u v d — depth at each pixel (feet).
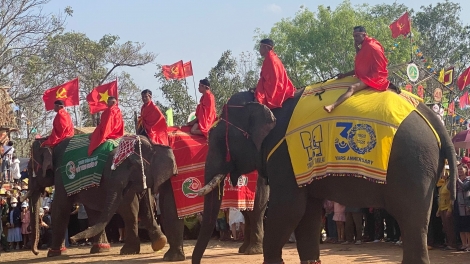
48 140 38.88
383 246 38.27
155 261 33.27
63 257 37.29
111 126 36.27
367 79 21.30
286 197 21.61
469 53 141.38
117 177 33.53
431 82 77.41
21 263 35.24
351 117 20.42
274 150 21.98
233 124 23.70
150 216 38.11
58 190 37.83
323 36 112.57
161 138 34.30
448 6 144.97
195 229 48.98
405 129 19.84
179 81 99.60
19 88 90.33
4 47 86.84
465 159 36.78
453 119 71.61
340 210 41.14
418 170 19.54
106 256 36.83
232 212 45.42
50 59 95.96
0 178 49.34
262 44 23.73
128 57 104.68
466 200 33.78
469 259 31.07
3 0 85.15
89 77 100.17
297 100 22.61
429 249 35.68
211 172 23.94
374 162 19.79
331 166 20.39
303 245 23.39
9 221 46.06
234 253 35.68
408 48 111.86
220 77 108.58
